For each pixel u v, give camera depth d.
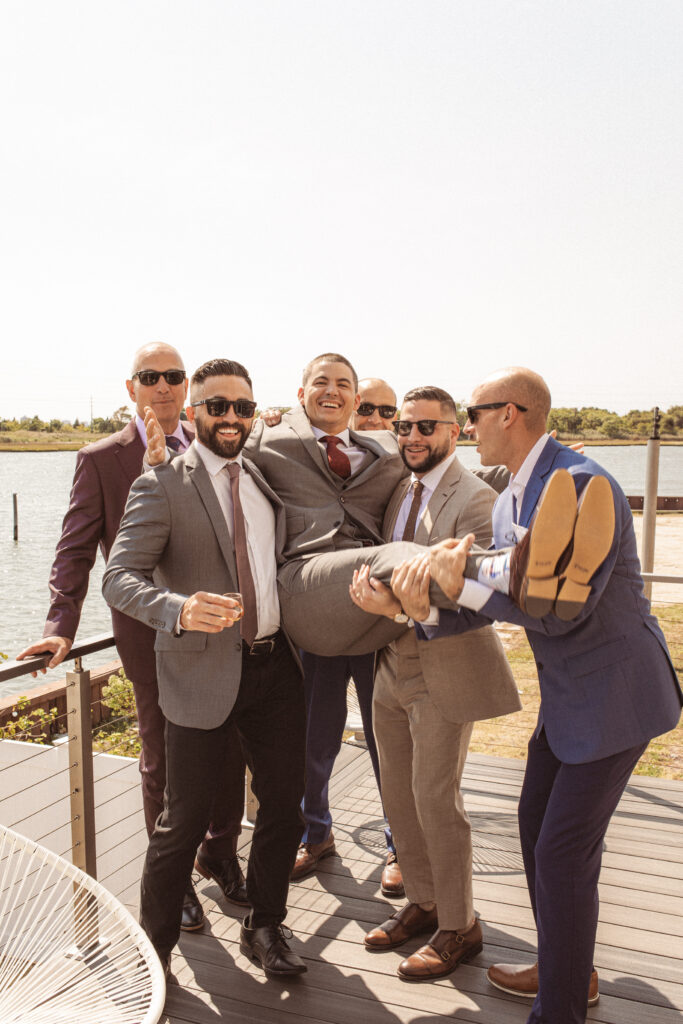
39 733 7.71
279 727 2.44
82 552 2.72
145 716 2.77
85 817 2.57
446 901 2.46
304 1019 2.23
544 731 2.22
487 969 2.48
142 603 2.09
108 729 7.72
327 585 2.32
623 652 1.93
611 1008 2.30
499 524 2.16
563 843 1.96
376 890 2.99
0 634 20.09
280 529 2.51
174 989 2.37
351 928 2.72
